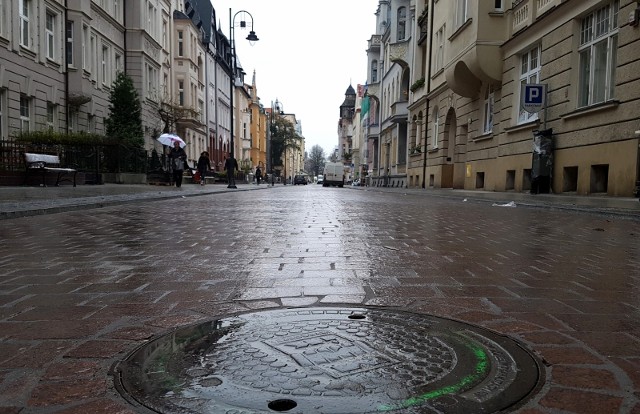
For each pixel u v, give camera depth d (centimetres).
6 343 230
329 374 175
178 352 203
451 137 2708
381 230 712
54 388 178
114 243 570
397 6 3919
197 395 160
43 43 2181
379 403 152
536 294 331
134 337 237
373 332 229
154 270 410
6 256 482
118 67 3116
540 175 1512
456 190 2344
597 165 1290
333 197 1911
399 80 4072
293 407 149
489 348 210
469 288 347
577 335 243
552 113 1511
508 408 156
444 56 2706
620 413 158
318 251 508
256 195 2078
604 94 1302
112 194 1473
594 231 715
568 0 1389
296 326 240
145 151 2712
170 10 4059
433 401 155
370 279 373
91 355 212
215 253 496
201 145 5044
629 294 334
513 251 524
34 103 2123
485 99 2133
